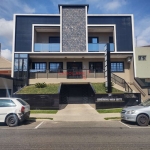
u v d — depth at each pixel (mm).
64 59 26234
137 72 24859
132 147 6379
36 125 11102
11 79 20891
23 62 23969
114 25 25172
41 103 17375
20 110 10930
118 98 17828
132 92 20250
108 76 19766
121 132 8938
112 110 16453
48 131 9266
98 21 25266
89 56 24891
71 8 25391
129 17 25438
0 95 18469
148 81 24797
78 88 24859
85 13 25297
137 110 10836
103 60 26219
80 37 24906
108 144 6770
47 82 23781
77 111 16688
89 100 23344
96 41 27156
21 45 24328
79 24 25125
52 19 25109
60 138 7738
